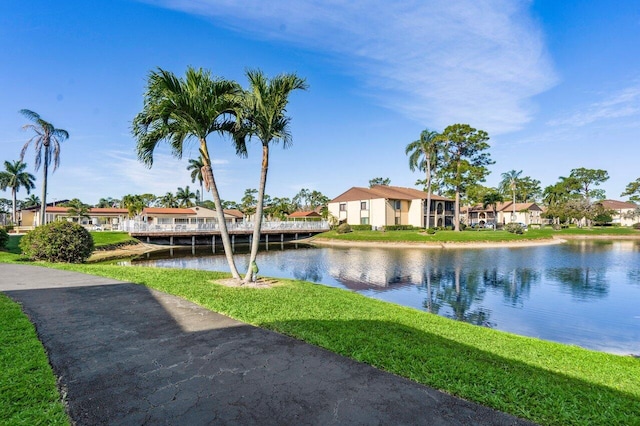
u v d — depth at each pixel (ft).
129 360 14.07
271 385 12.17
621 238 162.71
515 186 248.11
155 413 10.23
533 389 12.91
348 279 56.39
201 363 13.92
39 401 10.61
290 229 139.03
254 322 19.71
